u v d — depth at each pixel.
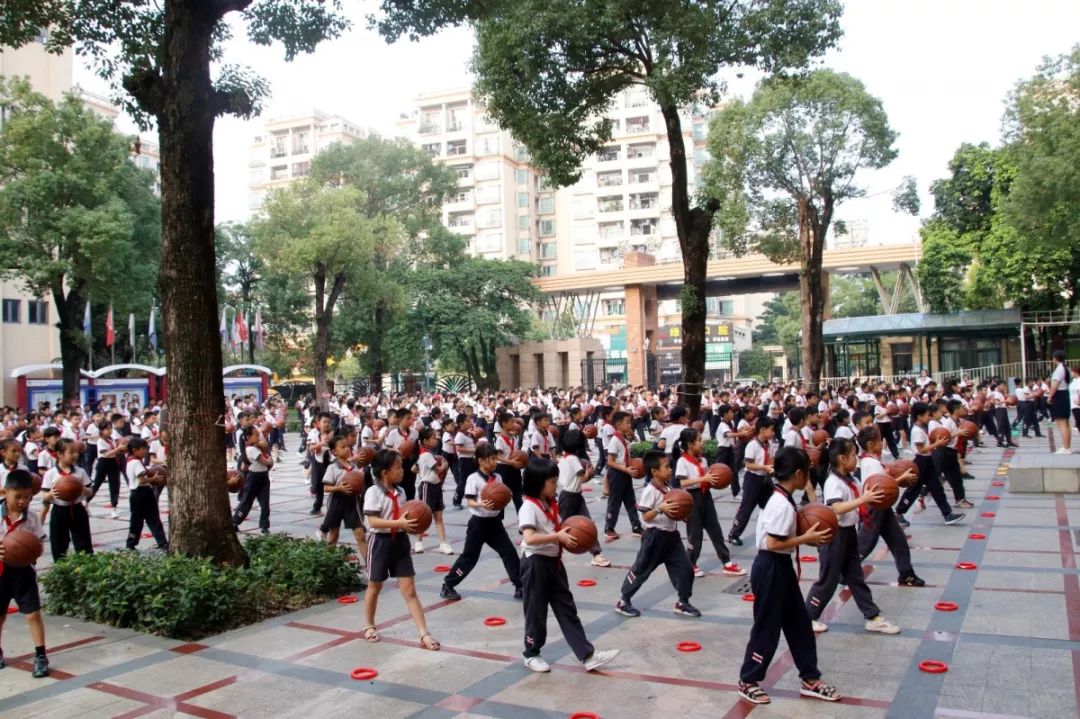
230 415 19.84
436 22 9.31
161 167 7.49
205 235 7.52
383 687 5.11
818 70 20.23
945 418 10.86
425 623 5.93
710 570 8.09
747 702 4.66
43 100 24.12
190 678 5.36
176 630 6.25
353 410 20.28
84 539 8.19
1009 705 4.48
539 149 13.71
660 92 12.44
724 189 22.14
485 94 13.91
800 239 21.92
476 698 4.88
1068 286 27.77
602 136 14.78
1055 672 4.94
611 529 9.75
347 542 10.20
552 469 5.37
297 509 13.23
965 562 7.84
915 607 6.46
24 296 33.03
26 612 5.43
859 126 20.48
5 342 32.19
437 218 42.84
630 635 6.03
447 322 38.97
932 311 31.56
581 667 5.38
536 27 12.48
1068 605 6.30
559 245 66.69
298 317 40.38
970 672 5.00
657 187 63.00
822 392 21.78
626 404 20.59
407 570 5.96
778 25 12.55
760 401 21.12
